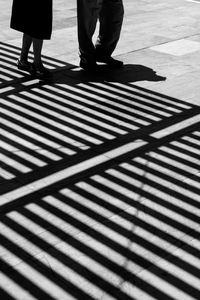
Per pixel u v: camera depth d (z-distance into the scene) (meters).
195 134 5.21
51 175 4.40
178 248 3.63
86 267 3.42
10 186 4.23
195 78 6.61
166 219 3.92
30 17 5.99
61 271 3.38
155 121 5.45
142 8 9.92
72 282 3.29
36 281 3.29
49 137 5.01
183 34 8.35
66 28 8.41
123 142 4.99
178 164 4.64
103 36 6.63
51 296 3.19
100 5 6.37
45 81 6.32
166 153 4.82
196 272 3.42
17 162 4.57
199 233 3.79
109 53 6.77
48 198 4.10
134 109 5.71
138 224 3.85
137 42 7.88
